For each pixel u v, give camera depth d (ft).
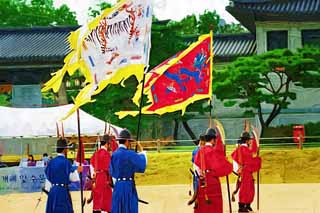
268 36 146.61
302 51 124.98
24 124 90.94
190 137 146.51
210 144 42.73
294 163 97.71
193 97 48.21
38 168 87.30
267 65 123.24
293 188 83.05
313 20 143.23
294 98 128.06
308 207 60.54
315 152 97.96
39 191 87.10
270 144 119.65
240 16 147.33
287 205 62.44
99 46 41.81
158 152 106.73
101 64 41.81
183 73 48.34
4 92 162.40
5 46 165.68
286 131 134.00
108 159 54.19
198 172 42.47
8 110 92.94
